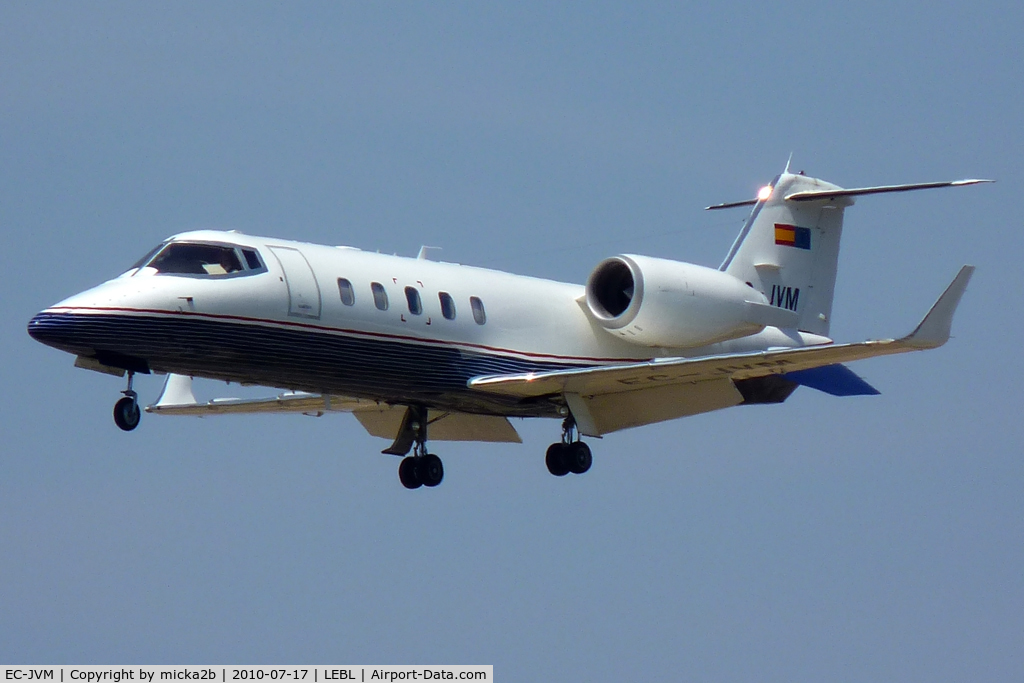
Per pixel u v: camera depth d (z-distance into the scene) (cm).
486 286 9094
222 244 8025
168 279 7769
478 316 8919
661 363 8444
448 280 8888
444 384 8738
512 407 9231
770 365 8300
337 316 8181
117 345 7556
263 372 8094
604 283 9400
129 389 7819
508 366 9000
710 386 8869
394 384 8594
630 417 9275
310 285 8112
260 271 7988
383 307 8406
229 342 7838
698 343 9406
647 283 9100
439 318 8675
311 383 8388
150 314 7612
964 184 9225
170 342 7675
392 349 8438
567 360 9288
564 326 9356
